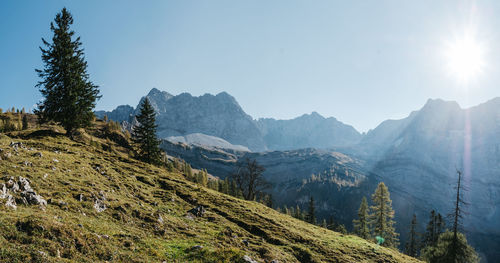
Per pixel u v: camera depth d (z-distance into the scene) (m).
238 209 38.91
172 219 26.44
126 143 108.69
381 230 59.22
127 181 35.47
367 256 32.28
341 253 30.94
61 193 21.06
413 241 72.44
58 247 12.67
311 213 99.19
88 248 13.84
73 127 56.00
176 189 41.12
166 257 17.08
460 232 44.22
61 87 53.44
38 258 11.20
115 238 16.92
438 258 45.72
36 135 50.16
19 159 25.05
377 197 60.88
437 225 65.75
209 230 26.69
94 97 56.94
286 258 25.11
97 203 21.98
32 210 15.91
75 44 55.34
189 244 20.66
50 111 52.53
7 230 12.13
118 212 22.11
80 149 46.47
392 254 35.28
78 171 29.66
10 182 17.41
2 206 14.61
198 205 36.53
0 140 33.41
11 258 10.59
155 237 20.59
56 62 52.62
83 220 17.78
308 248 30.28
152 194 34.69
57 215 16.91
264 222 35.72
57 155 33.25
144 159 62.69
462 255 42.88
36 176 22.19
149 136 62.69
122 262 14.33
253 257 21.86
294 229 36.66
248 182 66.25
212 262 17.38
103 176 32.88
